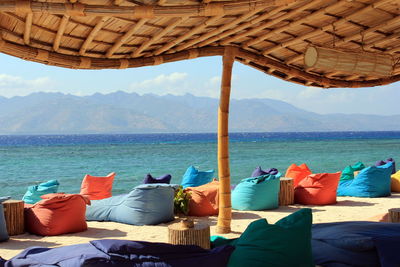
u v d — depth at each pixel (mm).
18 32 4359
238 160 27922
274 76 7133
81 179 18219
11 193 14477
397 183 11711
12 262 3623
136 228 7746
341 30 5305
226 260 3547
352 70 4883
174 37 5207
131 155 35500
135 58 5543
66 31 4492
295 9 4672
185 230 4777
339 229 4664
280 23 5227
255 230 3963
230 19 4840
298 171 11867
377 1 4492
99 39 4812
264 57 6449
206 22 4723
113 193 13500
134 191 8109
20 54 4625
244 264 3895
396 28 5227
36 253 3693
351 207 9508
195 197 8797
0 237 6852
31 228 7422
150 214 8000
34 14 4012
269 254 3877
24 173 21094
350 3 4578
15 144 71250
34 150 46094
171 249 3441
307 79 6965
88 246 3594
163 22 4660
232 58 6195
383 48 5895
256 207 9234
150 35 4973
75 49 4984
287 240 3889
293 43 5812
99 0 3715
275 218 8375
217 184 9445
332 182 9898
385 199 10547
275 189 9453
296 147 48531
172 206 8375
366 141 72000
